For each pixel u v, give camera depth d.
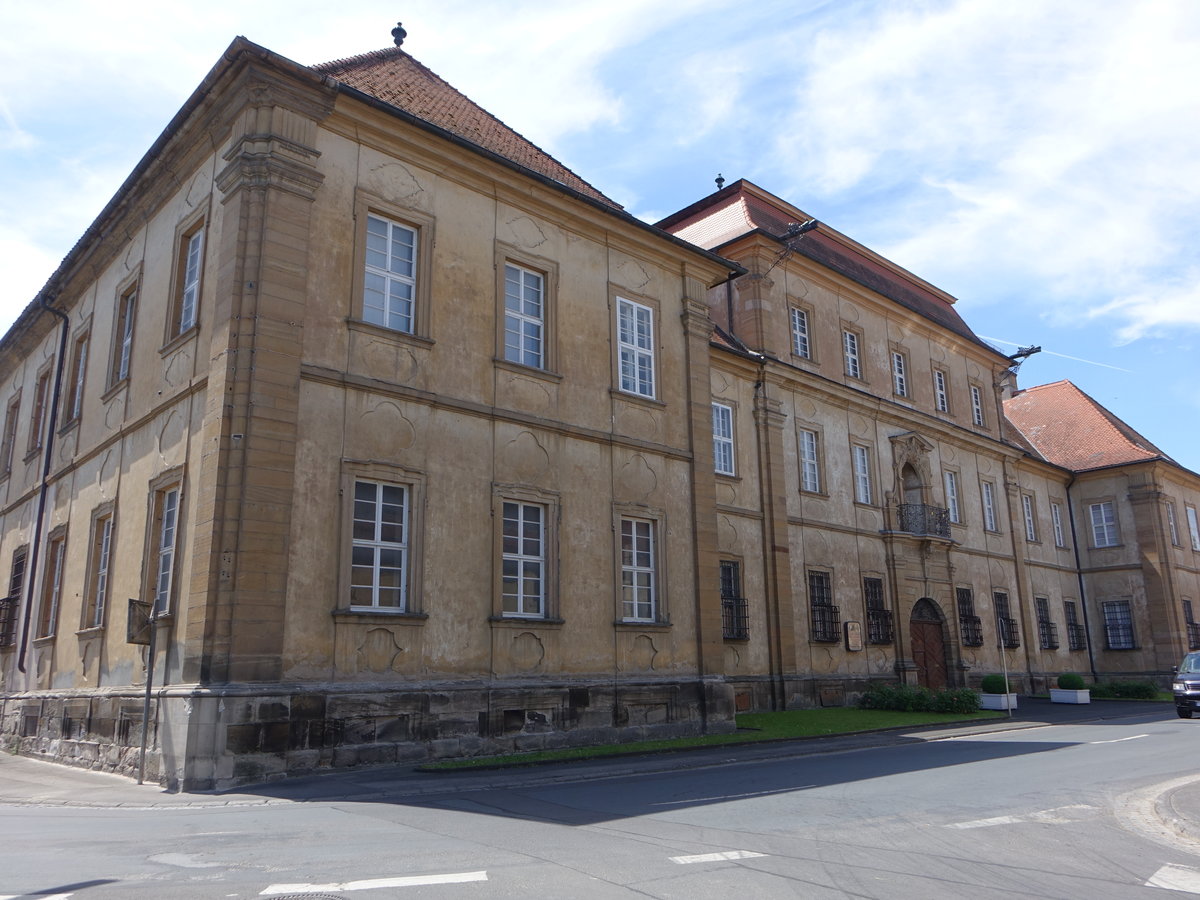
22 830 8.80
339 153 15.37
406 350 15.64
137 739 13.82
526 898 5.84
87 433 19.31
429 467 15.52
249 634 12.73
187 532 13.95
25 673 20.22
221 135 15.34
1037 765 14.14
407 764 13.98
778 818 9.27
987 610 34.97
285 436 13.66
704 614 19.53
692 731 18.61
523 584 16.66
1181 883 6.61
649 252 20.62
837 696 26.73
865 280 32.72
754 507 26.03
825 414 29.25
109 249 19.66
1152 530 41.94
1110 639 42.47
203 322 14.84
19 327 24.47
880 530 30.16
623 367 19.61
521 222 18.12
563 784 12.33
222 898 5.81
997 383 39.16
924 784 11.97
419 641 14.77
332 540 14.01
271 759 12.48
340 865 6.86
